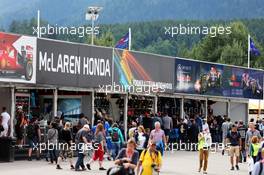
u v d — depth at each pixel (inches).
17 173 1160.2
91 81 1637.6
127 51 1752.0
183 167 1391.5
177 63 1943.9
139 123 1729.8
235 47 4163.4
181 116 1995.6
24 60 1440.7
